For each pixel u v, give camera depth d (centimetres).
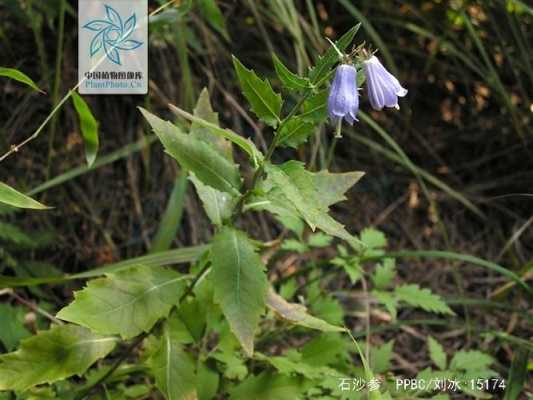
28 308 49
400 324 50
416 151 64
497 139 64
